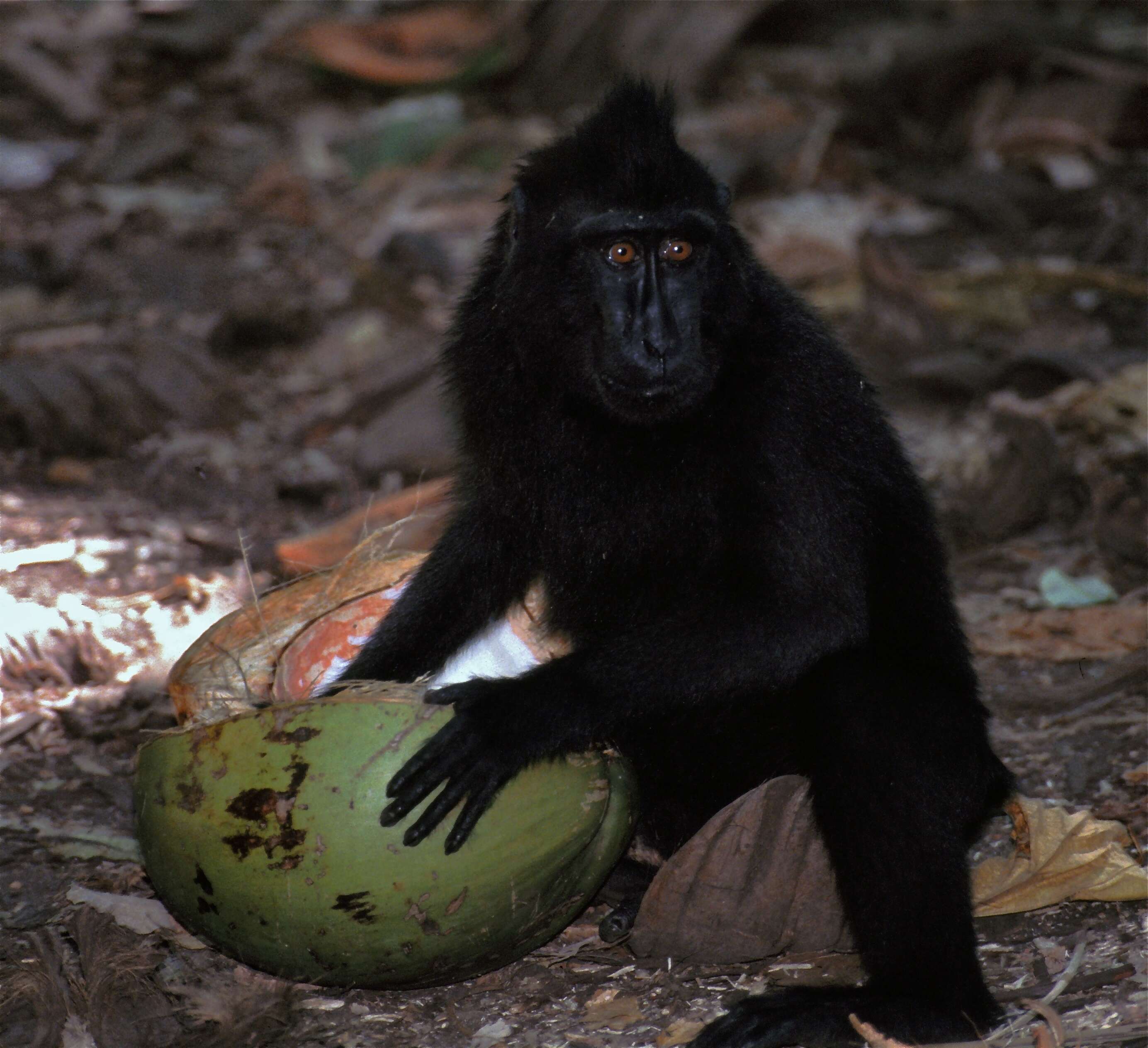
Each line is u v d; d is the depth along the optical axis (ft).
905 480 28.91
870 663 26.68
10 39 88.99
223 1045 24.91
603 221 26.63
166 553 45.60
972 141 78.89
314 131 85.76
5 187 76.89
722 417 27.07
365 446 51.21
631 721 26.99
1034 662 38.75
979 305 60.18
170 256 70.69
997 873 28.14
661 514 27.89
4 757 35.35
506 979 26.96
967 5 95.76
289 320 63.00
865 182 77.82
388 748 23.63
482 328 29.17
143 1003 25.98
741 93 87.51
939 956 24.45
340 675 30.12
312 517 48.78
